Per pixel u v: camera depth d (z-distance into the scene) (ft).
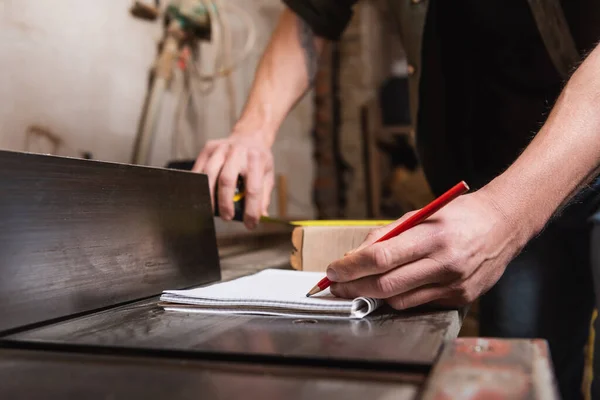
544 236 4.27
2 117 4.59
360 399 1.23
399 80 11.82
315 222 3.74
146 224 2.56
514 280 4.41
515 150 4.24
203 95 7.23
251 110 4.25
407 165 12.55
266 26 9.26
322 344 1.62
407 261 2.02
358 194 11.59
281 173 9.91
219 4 6.39
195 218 2.96
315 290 2.18
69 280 2.08
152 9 6.18
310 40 4.49
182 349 1.58
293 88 4.42
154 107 5.56
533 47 3.95
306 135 11.07
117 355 1.62
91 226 2.22
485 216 2.13
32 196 1.97
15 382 1.39
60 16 5.15
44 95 5.00
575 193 2.31
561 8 3.48
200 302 2.19
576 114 2.33
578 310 4.45
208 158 3.76
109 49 5.76
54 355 1.62
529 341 1.54
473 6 3.96
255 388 1.30
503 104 4.21
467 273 2.03
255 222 3.73
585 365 4.51
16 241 1.89
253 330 1.82
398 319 1.98
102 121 5.71
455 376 1.25
